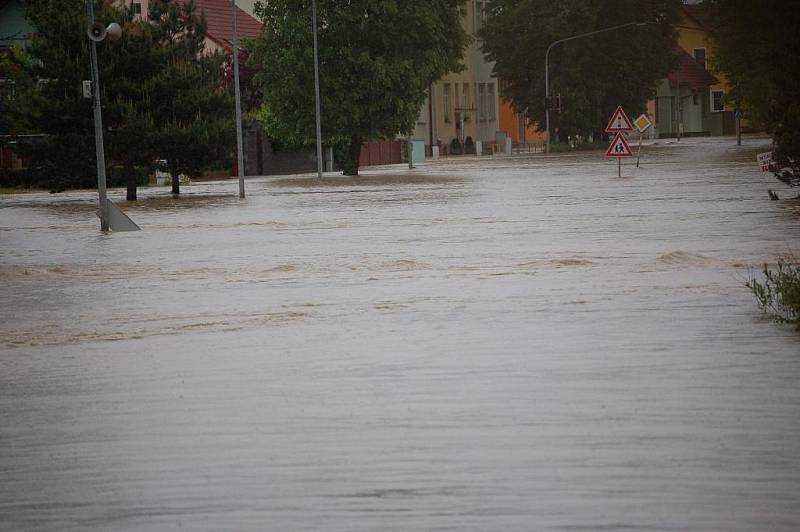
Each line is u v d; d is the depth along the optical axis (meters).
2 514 17.06
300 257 53.59
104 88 111.56
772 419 21.31
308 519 16.28
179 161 114.19
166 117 114.19
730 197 84.25
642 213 72.25
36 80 114.69
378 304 37.69
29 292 44.44
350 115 156.38
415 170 169.62
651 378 25.02
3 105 138.12
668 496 16.84
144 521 16.48
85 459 20.02
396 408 22.83
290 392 24.72
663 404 22.61
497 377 25.50
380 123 158.62
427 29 159.25
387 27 157.75
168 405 23.97
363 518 16.25
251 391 25.00
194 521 16.39
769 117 79.69
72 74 110.44
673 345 28.84
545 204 84.19
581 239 57.34
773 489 17.11
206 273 48.75
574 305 36.00
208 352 30.06
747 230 59.44
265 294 41.31
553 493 17.08
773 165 83.00
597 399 23.12
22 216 90.62
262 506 16.94
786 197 82.19
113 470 19.20
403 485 17.72
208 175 168.38
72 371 28.25
